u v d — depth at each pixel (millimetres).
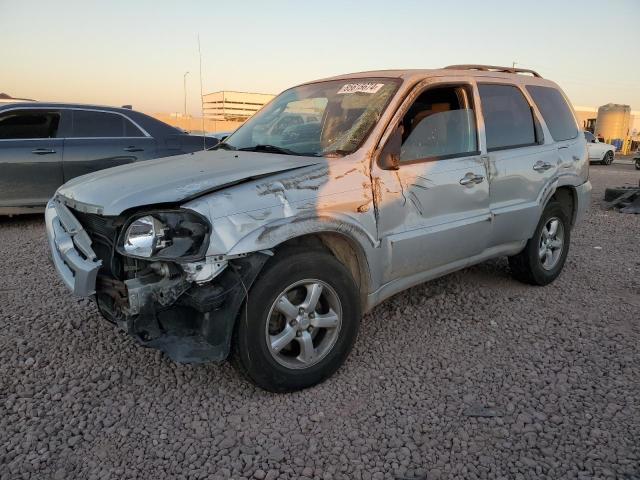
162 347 2816
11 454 2586
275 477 2477
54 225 3400
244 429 2820
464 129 4121
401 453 2652
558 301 4734
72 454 2602
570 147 5164
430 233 3713
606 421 2908
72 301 4488
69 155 7309
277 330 3100
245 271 2820
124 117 7832
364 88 3904
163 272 2764
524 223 4578
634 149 41219
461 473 2516
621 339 3945
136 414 2934
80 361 3482
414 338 3932
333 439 2754
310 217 3021
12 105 7191
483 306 4570
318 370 3188
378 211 3377
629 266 5930
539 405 3066
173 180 3000
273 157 3490
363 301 3504
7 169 6984
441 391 3217
